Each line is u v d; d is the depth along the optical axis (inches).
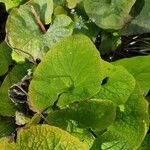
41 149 13.3
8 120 16.4
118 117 14.7
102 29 17.0
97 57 13.9
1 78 17.4
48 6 16.5
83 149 13.1
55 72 14.3
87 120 14.4
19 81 16.3
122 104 14.7
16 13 16.6
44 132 13.3
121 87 14.6
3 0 17.7
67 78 14.5
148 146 14.9
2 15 18.6
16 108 16.1
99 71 14.0
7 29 16.4
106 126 14.2
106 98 14.8
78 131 14.3
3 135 16.1
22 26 16.5
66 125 14.3
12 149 13.3
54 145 13.3
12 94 16.0
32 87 14.4
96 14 16.7
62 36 16.3
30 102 14.4
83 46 13.8
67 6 17.2
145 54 18.0
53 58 14.0
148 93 16.6
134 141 14.2
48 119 14.3
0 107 16.1
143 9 16.9
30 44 16.4
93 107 14.4
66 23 16.4
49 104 14.5
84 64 14.1
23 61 16.8
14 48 16.3
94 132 14.4
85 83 14.4
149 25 16.9
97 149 14.0
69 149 13.2
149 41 18.0
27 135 13.4
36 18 16.4
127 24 16.7
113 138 14.2
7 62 17.0
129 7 16.6
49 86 14.5
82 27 16.8
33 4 16.7
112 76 14.7
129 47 17.9
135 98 14.6
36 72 14.2
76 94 14.6
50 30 16.5
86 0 16.7
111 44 17.2
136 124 14.4
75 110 14.4
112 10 16.7
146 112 14.5
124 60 15.6
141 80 15.3
